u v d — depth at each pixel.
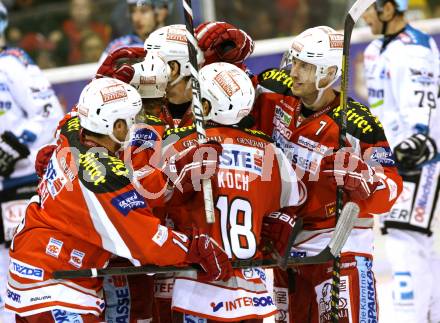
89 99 12.50
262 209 12.99
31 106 18.36
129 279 14.25
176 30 14.27
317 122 13.90
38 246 12.70
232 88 12.68
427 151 17.30
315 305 14.35
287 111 14.10
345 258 14.09
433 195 17.84
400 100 17.81
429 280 17.81
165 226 13.37
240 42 14.11
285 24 25.12
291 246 13.14
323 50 13.40
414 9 25.36
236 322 12.75
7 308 13.15
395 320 18.08
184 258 12.45
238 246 12.67
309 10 25.11
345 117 13.31
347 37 13.27
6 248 18.33
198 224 12.90
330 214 14.21
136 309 14.32
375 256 21.55
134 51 13.86
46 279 12.66
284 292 14.77
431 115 17.66
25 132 18.28
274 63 24.44
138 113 13.12
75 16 25.05
